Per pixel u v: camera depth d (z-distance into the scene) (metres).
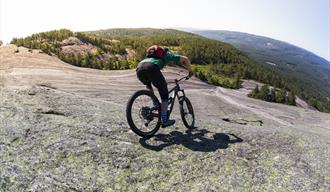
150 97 6.48
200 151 5.86
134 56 44.44
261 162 5.62
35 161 4.80
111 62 36.59
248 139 6.86
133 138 6.15
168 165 5.20
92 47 43.31
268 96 44.34
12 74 20.84
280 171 5.30
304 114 29.38
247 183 4.84
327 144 7.24
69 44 41.50
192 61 79.25
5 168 4.47
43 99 8.84
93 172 4.74
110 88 22.50
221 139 6.70
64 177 4.50
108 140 5.86
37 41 39.28
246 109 25.39
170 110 6.84
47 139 5.60
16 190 4.07
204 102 24.19
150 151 5.65
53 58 32.34
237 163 5.48
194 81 36.69
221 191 4.58
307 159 5.96
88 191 4.29
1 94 8.76
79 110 7.96
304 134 8.69
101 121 6.96
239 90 45.81
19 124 6.19
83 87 20.69
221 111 21.94
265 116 23.64
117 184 4.54
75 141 5.62
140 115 6.29
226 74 72.12
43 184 4.27
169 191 4.51
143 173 4.89
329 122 26.80
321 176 5.26
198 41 99.00
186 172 5.03
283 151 6.27
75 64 34.25
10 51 31.17
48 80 20.55
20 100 8.28
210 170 5.15
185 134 6.86
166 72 35.16
